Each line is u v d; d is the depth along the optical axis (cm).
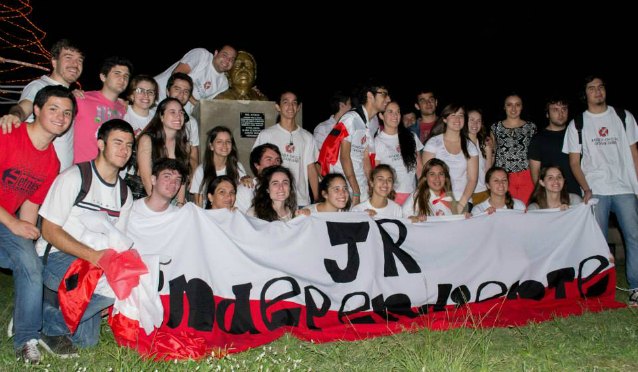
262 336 536
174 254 534
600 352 486
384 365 455
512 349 493
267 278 561
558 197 708
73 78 609
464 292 638
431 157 716
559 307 642
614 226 1014
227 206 599
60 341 479
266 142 734
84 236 477
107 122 494
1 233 471
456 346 488
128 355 449
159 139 602
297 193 739
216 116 812
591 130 705
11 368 443
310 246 589
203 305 532
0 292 700
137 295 476
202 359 458
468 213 658
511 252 660
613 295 683
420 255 630
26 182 480
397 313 605
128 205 513
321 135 862
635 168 705
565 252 676
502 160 798
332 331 553
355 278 597
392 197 700
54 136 483
